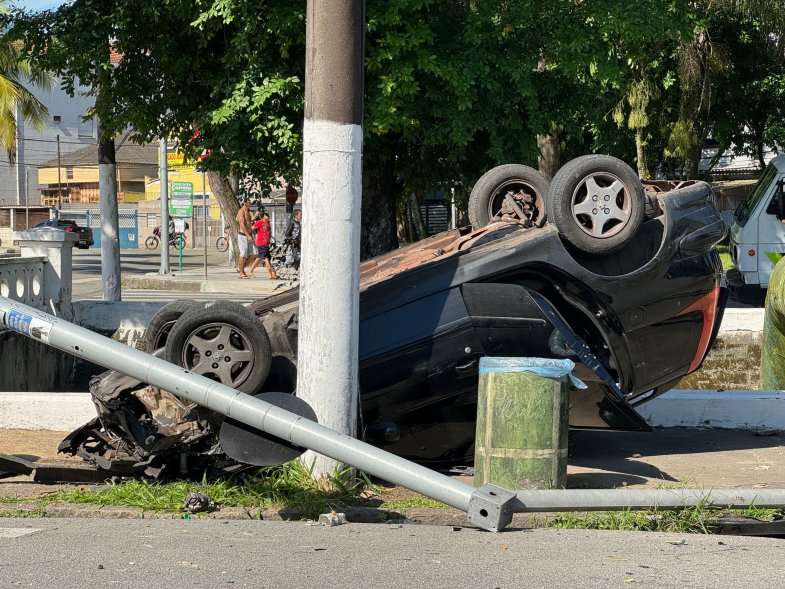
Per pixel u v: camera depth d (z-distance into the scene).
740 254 22.62
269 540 5.66
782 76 32.56
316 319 6.94
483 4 13.23
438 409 7.64
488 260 7.66
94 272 36.78
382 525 6.14
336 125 6.91
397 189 15.95
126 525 6.03
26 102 28.09
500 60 13.50
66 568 4.98
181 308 7.66
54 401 9.27
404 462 5.89
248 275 31.44
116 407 6.81
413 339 7.44
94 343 6.15
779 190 22.33
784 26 28.45
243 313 6.96
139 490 6.61
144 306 16.86
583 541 5.71
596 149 33.19
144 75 14.41
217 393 6.05
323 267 6.93
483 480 6.61
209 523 6.12
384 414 7.51
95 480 7.09
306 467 6.93
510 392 6.55
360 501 6.65
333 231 6.92
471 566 5.10
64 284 16.52
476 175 15.18
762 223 22.45
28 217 72.19
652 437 9.30
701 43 29.03
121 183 87.06
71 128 94.19
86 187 89.06
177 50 13.97
